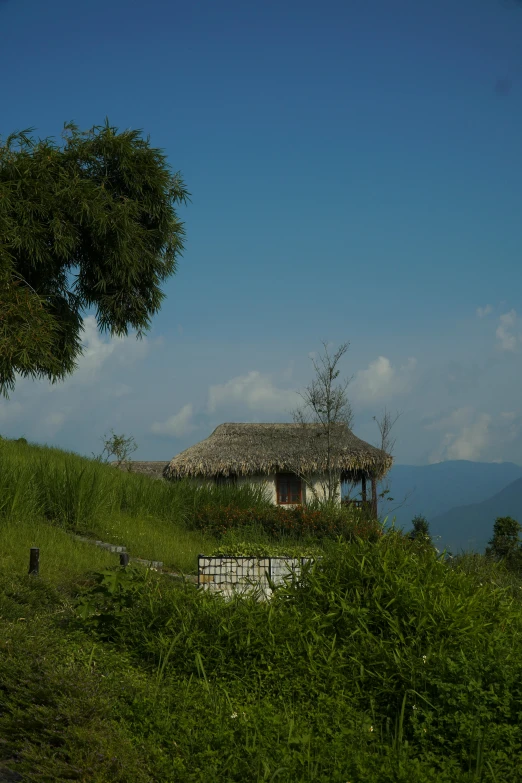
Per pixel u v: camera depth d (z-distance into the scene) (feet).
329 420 80.84
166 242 77.46
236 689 17.87
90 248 73.10
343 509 64.64
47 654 18.16
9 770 13.92
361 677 17.99
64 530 45.39
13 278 65.92
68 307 76.13
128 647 20.53
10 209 64.34
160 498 62.28
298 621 20.43
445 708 16.14
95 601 22.93
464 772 13.96
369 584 21.76
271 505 68.95
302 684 17.97
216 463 84.53
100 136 74.08
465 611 20.71
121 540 47.19
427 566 23.77
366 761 13.73
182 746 14.58
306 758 13.89
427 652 18.60
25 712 14.82
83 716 14.75
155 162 75.77
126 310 77.87
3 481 45.52
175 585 24.48
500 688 16.71
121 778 12.86
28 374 68.23
